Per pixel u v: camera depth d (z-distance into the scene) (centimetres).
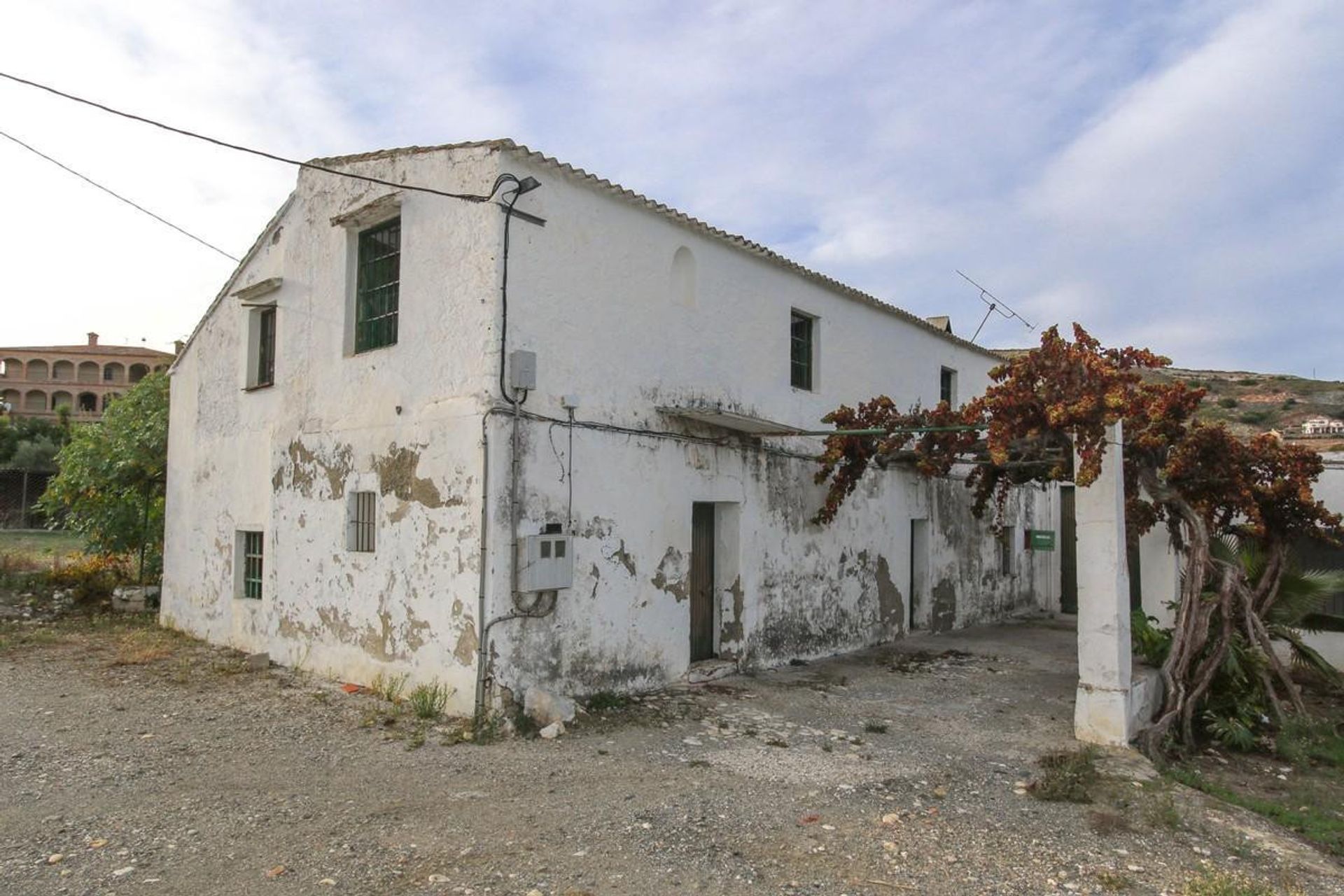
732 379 1055
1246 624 897
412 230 854
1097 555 774
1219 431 912
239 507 1099
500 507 761
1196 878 475
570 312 844
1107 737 751
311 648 944
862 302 1317
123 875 433
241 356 1126
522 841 492
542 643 793
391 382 865
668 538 943
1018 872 476
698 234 1011
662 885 441
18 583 1449
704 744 718
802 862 477
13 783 574
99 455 1460
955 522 1558
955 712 880
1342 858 550
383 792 574
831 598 1213
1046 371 836
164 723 738
